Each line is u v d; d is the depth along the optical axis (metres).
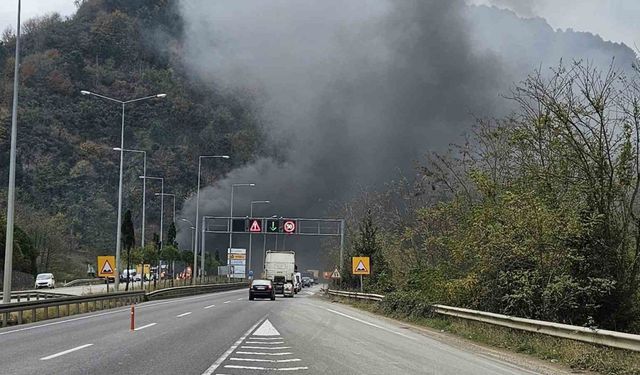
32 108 124.25
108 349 16.31
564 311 22.77
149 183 130.75
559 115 23.69
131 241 61.41
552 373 14.13
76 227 112.56
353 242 65.69
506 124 31.41
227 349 16.64
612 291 23.03
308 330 23.45
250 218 70.44
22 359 14.32
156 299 52.91
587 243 23.19
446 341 21.44
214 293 73.62
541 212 22.95
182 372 12.55
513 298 23.67
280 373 12.79
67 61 139.38
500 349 19.00
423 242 39.22
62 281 90.06
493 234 24.53
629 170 23.22
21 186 111.81
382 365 14.39
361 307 44.22
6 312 24.28
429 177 35.72
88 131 131.12
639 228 23.19
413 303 32.41
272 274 68.94
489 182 29.19
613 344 14.90
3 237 78.00
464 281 27.08
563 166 24.41
